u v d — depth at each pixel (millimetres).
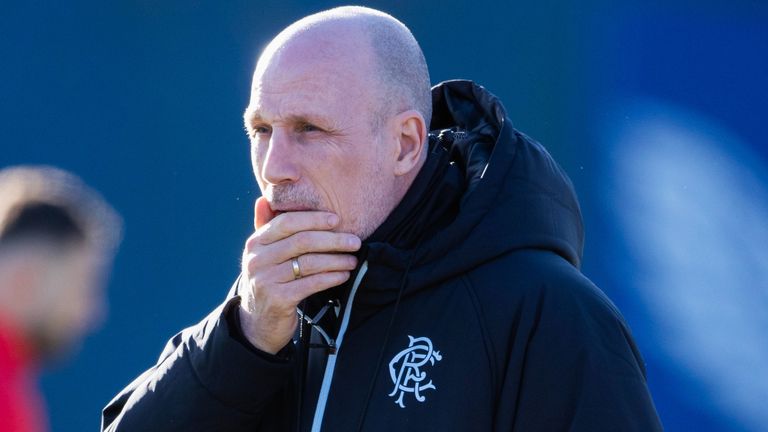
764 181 14102
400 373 6703
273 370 6812
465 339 6656
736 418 13688
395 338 6844
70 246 6250
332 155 6898
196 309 14805
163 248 14875
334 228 6859
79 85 15117
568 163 14578
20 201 6312
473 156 7375
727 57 14414
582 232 7660
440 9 14938
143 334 14703
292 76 6926
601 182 14492
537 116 14688
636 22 14641
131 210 14930
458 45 14891
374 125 7012
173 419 6840
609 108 14617
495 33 14859
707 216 14211
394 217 7074
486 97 7648
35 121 15062
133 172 15016
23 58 15125
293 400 7168
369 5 14953
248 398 6812
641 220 14336
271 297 6727
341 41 7051
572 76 14688
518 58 14805
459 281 6891
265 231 6840
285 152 6895
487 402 6535
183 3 15164
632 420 6316
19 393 6082
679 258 14180
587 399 6328
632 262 14281
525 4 14812
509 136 7305
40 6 15156
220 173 15031
